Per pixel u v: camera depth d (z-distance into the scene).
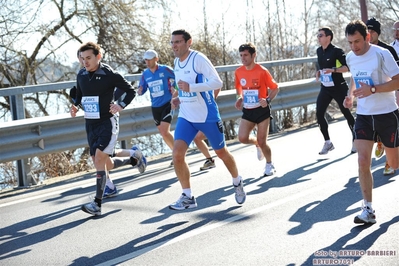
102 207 8.14
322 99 10.82
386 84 6.29
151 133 11.87
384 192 7.73
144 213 7.63
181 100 7.34
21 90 9.98
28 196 9.29
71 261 5.96
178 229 6.77
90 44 7.63
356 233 6.13
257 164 10.49
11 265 5.96
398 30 10.11
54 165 11.62
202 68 7.13
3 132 9.51
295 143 12.50
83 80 7.73
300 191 8.19
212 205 7.77
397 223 6.36
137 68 20.08
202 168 10.41
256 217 7.02
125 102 7.66
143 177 10.14
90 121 7.77
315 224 6.57
